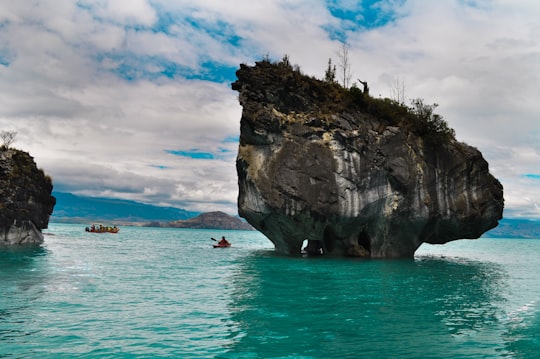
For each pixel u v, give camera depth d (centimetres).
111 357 1037
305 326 1354
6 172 4369
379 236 3772
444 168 3900
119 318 1409
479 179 3975
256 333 1265
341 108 3869
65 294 1802
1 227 4250
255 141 3794
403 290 2081
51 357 1028
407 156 3781
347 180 3628
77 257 3422
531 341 1243
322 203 3566
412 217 3731
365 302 1756
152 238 8850
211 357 1050
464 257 4900
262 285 2138
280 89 3828
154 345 1134
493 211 3975
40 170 5066
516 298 1962
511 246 10081
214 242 7525
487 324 1437
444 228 3938
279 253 4188
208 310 1550
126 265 2969
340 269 2862
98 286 2019
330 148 3688
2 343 1128
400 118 3997
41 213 5066
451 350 1151
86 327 1294
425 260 3944
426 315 1549
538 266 3772
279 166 3622
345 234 3791
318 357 1068
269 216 3706
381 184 3697
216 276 2453
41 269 2584
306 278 2411
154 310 1536
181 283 2169
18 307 1544
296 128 3734
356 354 1098
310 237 3775
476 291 2141
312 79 4047
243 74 3891
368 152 3722
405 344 1192
